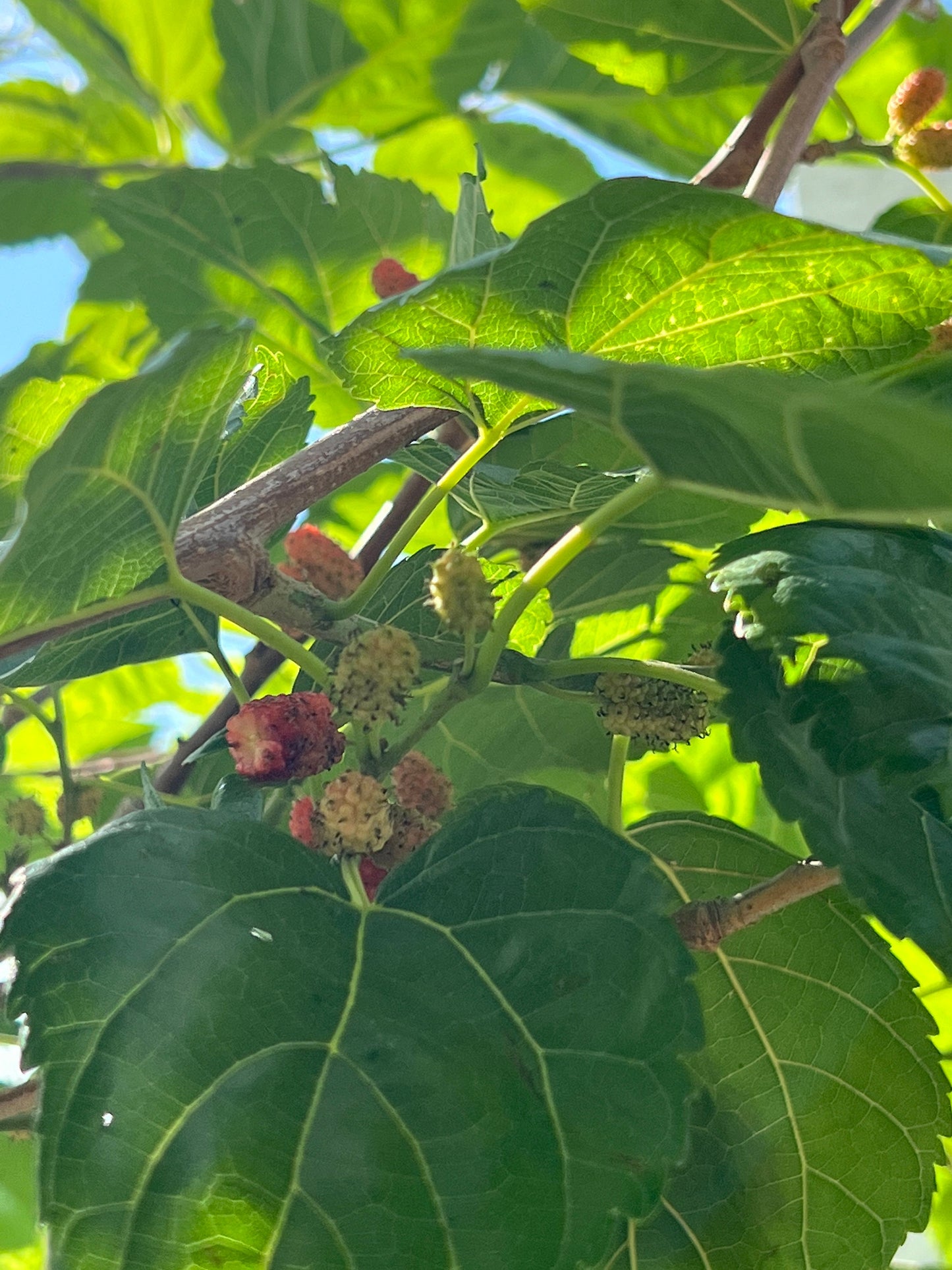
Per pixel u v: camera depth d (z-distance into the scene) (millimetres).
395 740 304
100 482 172
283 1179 141
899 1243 201
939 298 175
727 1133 204
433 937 163
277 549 365
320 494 224
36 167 463
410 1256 140
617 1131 148
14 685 243
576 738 307
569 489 252
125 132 525
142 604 198
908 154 273
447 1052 151
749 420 119
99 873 162
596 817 174
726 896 220
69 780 282
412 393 208
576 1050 153
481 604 191
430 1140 145
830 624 169
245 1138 143
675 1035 154
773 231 163
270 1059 148
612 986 157
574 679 222
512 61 477
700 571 298
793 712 163
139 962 155
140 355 482
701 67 327
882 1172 204
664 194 156
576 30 324
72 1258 138
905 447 110
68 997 152
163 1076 147
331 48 474
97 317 475
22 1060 148
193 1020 151
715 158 284
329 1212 140
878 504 117
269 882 167
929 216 288
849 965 211
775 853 226
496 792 194
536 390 134
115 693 484
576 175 529
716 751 360
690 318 183
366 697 189
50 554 177
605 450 283
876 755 157
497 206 542
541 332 187
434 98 490
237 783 206
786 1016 210
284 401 268
